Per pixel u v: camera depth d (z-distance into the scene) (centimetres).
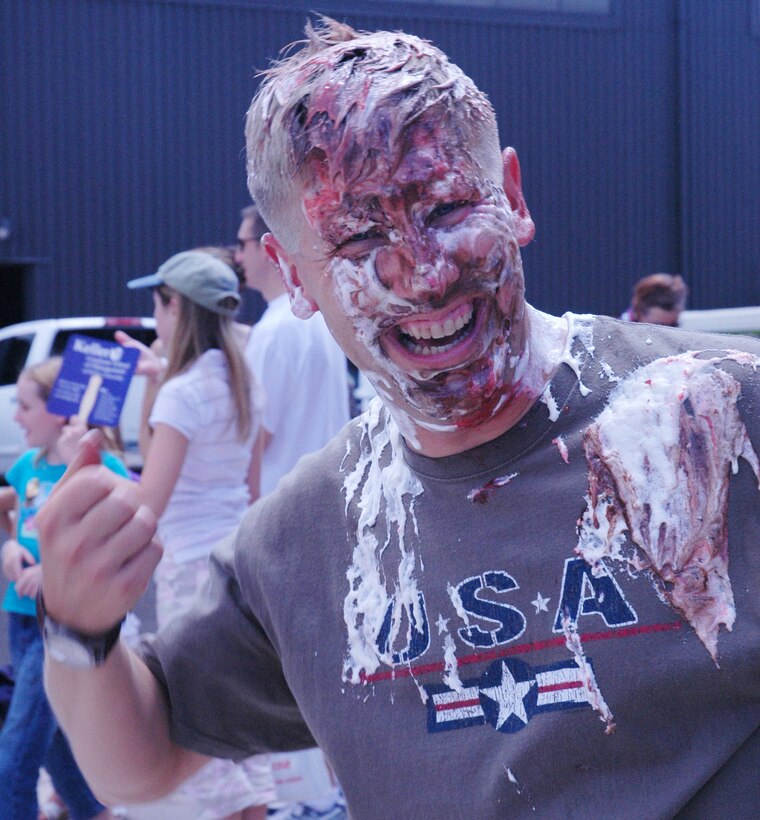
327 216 128
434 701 130
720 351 129
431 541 134
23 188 1328
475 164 127
